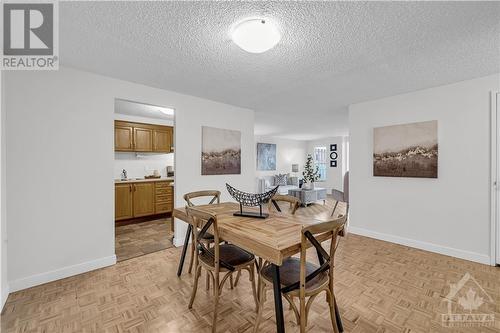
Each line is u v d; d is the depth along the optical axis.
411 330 1.59
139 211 4.53
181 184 3.31
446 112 2.89
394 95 3.34
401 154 3.25
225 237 1.64
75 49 2.02
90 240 2.52
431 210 3.02
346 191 4.60
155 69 2.46
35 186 2.19
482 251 2.65
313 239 1.36
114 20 1.61
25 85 2.15
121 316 1.74
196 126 3.47
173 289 2.12
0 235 1.82
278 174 8.66
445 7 1.47
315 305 1.88
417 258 2.79
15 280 2.08
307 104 3.88
